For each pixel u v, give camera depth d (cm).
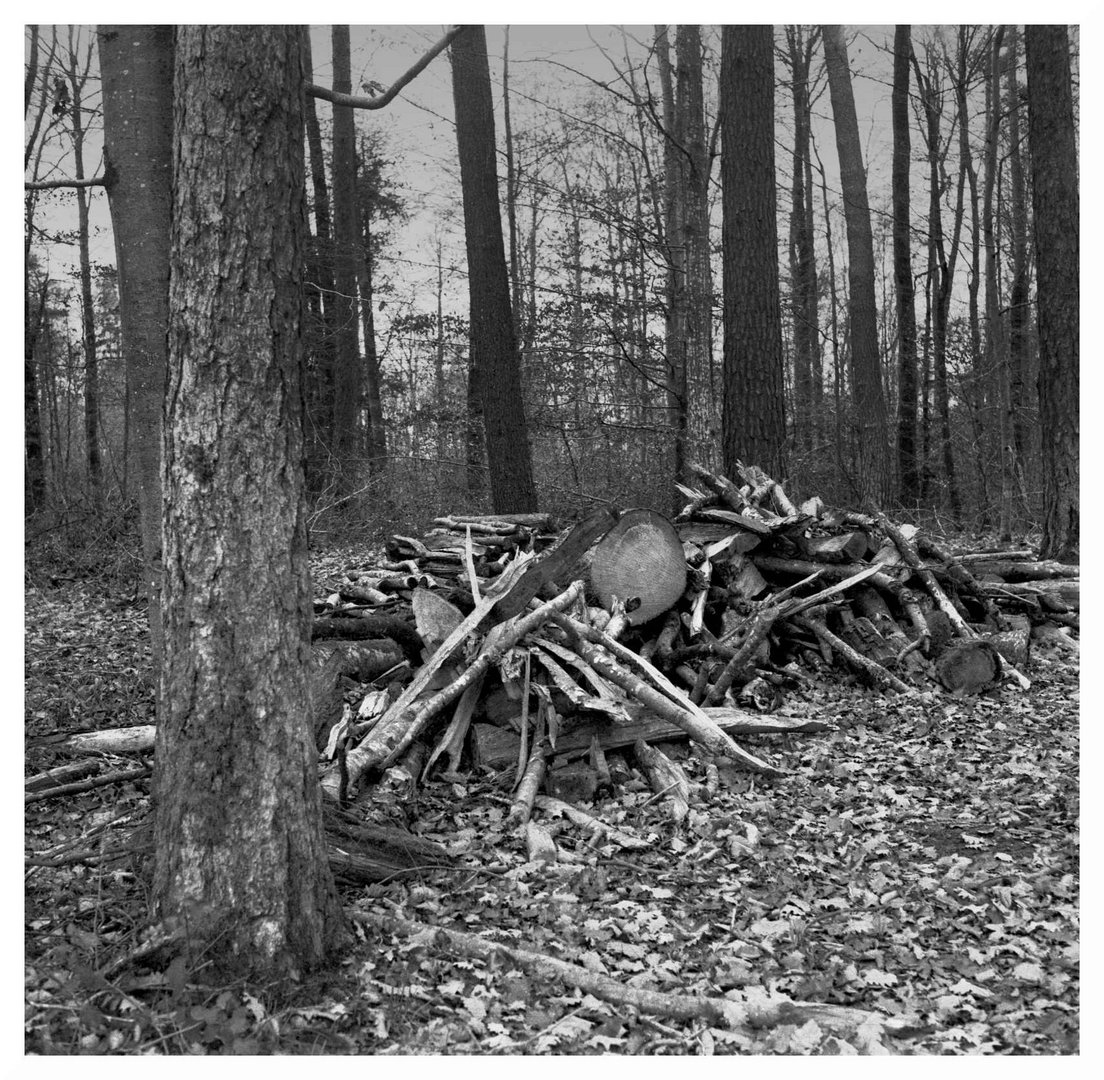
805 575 938
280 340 413
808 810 616
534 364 1834
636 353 1759
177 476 405
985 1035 378
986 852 553
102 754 640
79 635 1038
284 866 403
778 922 464
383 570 957
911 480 2105
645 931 455
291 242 417
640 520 798
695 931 457
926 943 452
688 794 611
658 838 565
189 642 404
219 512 403
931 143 2341
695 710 661
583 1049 364
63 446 2561
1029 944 444
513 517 1042
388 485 1891
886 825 594
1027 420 2095
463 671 667
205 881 397
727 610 875
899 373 2119
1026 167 2538
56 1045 351
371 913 446
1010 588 1026
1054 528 1247
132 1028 359
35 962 397
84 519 1420
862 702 821
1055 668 932
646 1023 384
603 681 664
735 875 524
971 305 2452
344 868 479
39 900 453
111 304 2298
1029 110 1273
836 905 489
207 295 403
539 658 665
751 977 417
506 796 604
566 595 684
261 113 405
